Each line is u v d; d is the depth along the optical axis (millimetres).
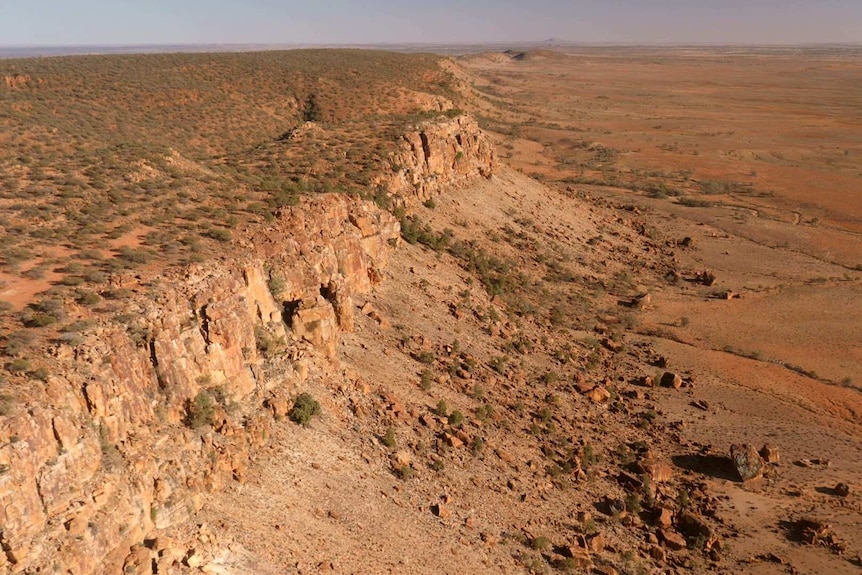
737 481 47719
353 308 53375
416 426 43750
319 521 32656
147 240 42406
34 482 22859
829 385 64062
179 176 56219
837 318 80312
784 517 44031
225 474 31719
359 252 56156
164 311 32562
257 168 75625
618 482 46312
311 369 41938
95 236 42188
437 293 64750
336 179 73812
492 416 49031
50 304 31344
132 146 61781
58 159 57094
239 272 39500
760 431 54656
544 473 44750
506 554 36094
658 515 43156
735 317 79812
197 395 32219
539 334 67562
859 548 41094
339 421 40219
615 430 53031
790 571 39188
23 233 41250
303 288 45781
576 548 37938
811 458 50969
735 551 40750
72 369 26969
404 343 53156
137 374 29688
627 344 70500
